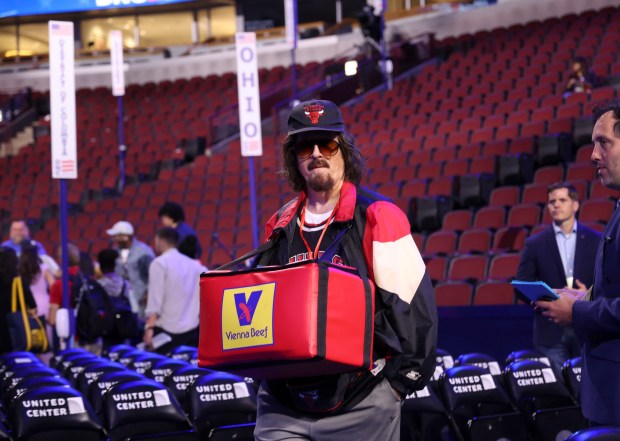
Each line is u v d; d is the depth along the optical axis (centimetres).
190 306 558
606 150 221
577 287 355
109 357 500
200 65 2055
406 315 209
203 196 1258
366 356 201
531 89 1290
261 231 1101
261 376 215
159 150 1568
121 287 651
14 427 295
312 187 227
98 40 2548
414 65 1644
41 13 2395
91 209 1348
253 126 685
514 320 586
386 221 216
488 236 795
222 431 320
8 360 451
